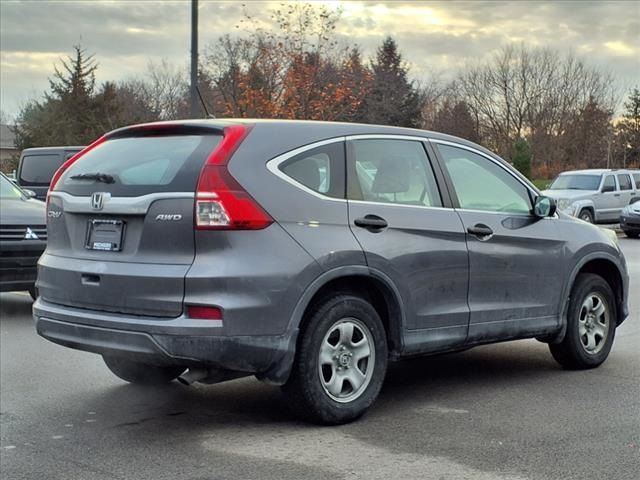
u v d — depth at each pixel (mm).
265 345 4621
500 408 5480
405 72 62188
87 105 54000
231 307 4504
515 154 49344
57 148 16703
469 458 4457
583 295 6535
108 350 4789
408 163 5594
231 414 5379
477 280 5734
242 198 4629
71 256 5113
